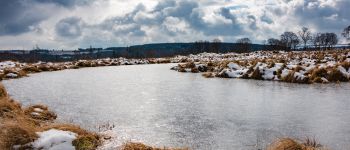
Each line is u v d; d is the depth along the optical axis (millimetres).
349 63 30219
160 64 69125
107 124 13945
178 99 20438
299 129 12727
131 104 18891
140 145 10352
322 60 40094
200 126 13445
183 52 162875
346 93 21375
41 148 9789
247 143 11094
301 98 19828
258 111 16266
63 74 44094
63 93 24172
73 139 10461
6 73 39531
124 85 29047
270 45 138000
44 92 24828
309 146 10117
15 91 25578
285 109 16609
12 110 13422
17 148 9625
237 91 23594
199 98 20719
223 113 15922
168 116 15430
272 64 33781
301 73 30016
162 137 11953
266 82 29016
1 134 9781
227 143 11133
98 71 49219
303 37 125688
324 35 120625
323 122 13758
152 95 22422
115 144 11109
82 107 18109
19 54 142125
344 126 13016
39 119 14469
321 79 27609
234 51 141375
